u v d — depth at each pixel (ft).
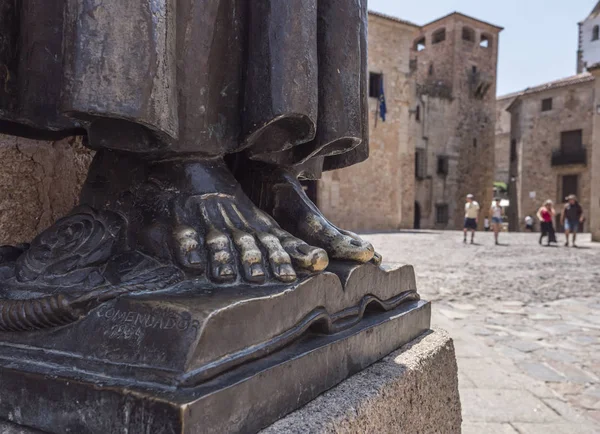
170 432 2.26
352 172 66.13
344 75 3.88
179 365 2.45
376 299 4.31
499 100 136.98
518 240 56.80
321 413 2.99
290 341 3.11
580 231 89.92
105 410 2.43
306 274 3.43
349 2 3.91
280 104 3.38
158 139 3.14
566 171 100.78
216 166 3.74
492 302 19.88
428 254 37.93
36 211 4.76
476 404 8.58
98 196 3.73
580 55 130.11
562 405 8.64
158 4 2.86
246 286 3.16
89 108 2.73
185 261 3.16
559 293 22.02
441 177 100.73
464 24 103.09
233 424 2.52
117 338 2.66
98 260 3.28
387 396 3.59
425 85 98.58
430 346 4.65
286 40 3.39
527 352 13.19
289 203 4.33
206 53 3.40
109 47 2.74
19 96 3.43
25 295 3.11
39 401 2.62
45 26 3.38
